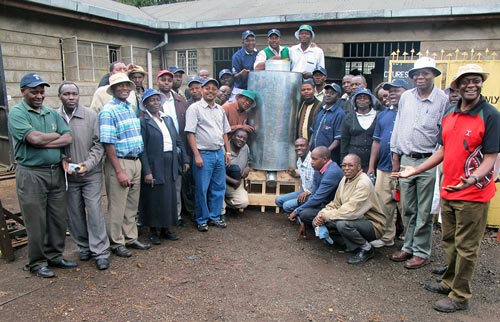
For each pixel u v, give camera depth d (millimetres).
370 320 3059
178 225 5082
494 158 2947
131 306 3189
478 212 3025
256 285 3576
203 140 4746
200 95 5301
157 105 4324
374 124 4535
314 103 5320
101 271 3795
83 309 3139
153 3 22719
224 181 5039
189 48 10633
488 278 3777
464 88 2963
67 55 8406
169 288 3492
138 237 4684
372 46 8875
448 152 3154
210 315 3086
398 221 4805
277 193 5629
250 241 4609
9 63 7406
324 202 4453
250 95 5176
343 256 4230
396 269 3936
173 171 4422
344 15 8344
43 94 3447
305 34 5895
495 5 7320
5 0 7008
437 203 4020
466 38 7977
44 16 7910
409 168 3531
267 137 5410
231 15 10227
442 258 4184
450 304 3197
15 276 3686
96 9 8453
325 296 3404
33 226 3543
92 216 3865
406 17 8023
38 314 3059
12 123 3350
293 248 4418
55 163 3553
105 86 4527
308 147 5199
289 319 3053
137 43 10172
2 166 7871
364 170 4641
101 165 3957
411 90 3910
